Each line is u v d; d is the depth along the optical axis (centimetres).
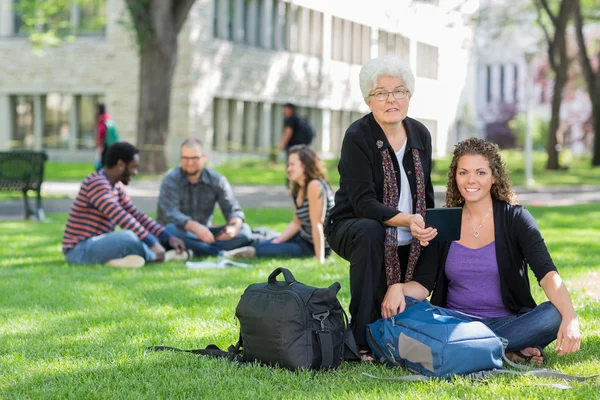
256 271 1011
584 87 6053
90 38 4194
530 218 605
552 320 577
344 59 4219
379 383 531
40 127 4334
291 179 1134
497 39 3416
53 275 981
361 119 644
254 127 4344
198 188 1163
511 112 7594
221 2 4091
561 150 4691
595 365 569
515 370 560
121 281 937
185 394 508
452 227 591
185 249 1141
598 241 1341
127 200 1116
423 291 619
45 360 595
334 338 568
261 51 4300
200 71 3922
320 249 1107
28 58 4306
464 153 612
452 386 517
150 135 3033
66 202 2180
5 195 2358
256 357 575
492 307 618
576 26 4484
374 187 626
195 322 717
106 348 625
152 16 2953
